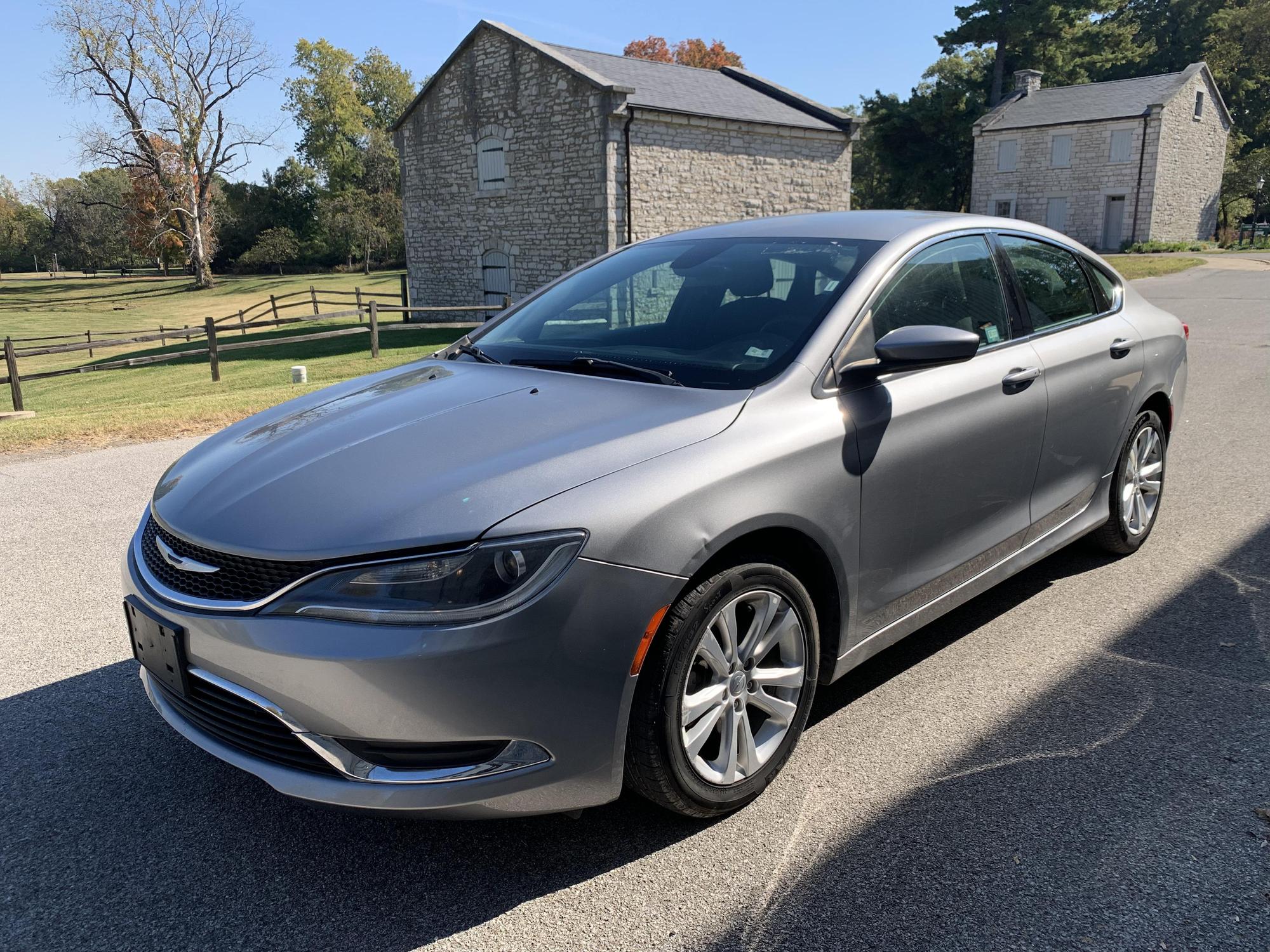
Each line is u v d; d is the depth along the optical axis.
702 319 3.14
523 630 2.07
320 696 2.08
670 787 2.38
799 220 3.70
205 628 2.25
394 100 91.00
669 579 2.23
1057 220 46.97
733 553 2.44
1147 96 44.56
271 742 2.25
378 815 2.12
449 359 3.55
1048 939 2.06
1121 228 45.06
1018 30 52.06
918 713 3.10
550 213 23.08
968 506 3.21
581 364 3.06
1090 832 2.44
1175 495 5.50
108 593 4.41
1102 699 3.16
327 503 2.28
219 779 2.85
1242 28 60.53
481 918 2.21
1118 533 4.33
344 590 2.09
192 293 66.94
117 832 2.58
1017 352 3.47
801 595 2.62
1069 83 55.94
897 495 2.88
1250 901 2.16
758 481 2.44
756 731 2.69
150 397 15.05
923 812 2.56
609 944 2.11
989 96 55.94
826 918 2.16
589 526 2.15
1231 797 2.58
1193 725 2.97
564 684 2.13
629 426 2.48
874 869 2.33
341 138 85.38
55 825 2.62
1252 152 57.59
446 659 2.02
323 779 2.17
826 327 2.86
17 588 4.47
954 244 3.43
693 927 2.15
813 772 2.77
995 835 2.44
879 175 62.16
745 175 23.95
